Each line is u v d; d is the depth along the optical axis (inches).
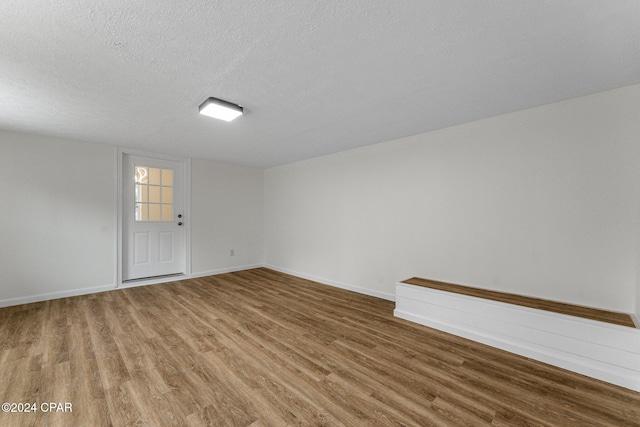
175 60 67.4
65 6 48.9
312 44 61.4
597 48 62.8
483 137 110.3
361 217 155.4
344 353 86.7
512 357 84.7
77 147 144.3
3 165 125.9
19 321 109.0
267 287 165.9
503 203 105.3
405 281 122.5
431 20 53.6
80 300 136.6
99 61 67.4
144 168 171.5
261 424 57.0
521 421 58.2
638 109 81.3
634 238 81.7
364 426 56.6
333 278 171.0
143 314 118.5
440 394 67.1
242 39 59.4
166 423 56.8
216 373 75.1
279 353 86.4
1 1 47.3
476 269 112.0
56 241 138.9
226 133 129.1
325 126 118.7
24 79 76.2
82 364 78.4
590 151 88.5
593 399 65.3
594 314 80.4
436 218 124.2
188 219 186.4
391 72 74.0
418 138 130.4
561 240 93.5
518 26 55.4
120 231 157.9
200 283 173.9
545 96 89.4
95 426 55.7
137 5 48.9
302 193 193.8
